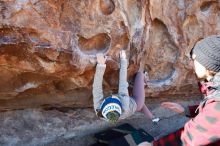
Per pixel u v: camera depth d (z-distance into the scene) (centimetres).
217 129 140
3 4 166
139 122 280
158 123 286
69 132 250
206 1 256
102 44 205
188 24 254
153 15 232
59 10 180
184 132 152
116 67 212
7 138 228
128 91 240
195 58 157
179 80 263
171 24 245
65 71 196
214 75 153
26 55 180
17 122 234
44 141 241
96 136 253
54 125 245
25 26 172
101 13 197
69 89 221
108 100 207
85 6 189
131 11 218
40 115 242
